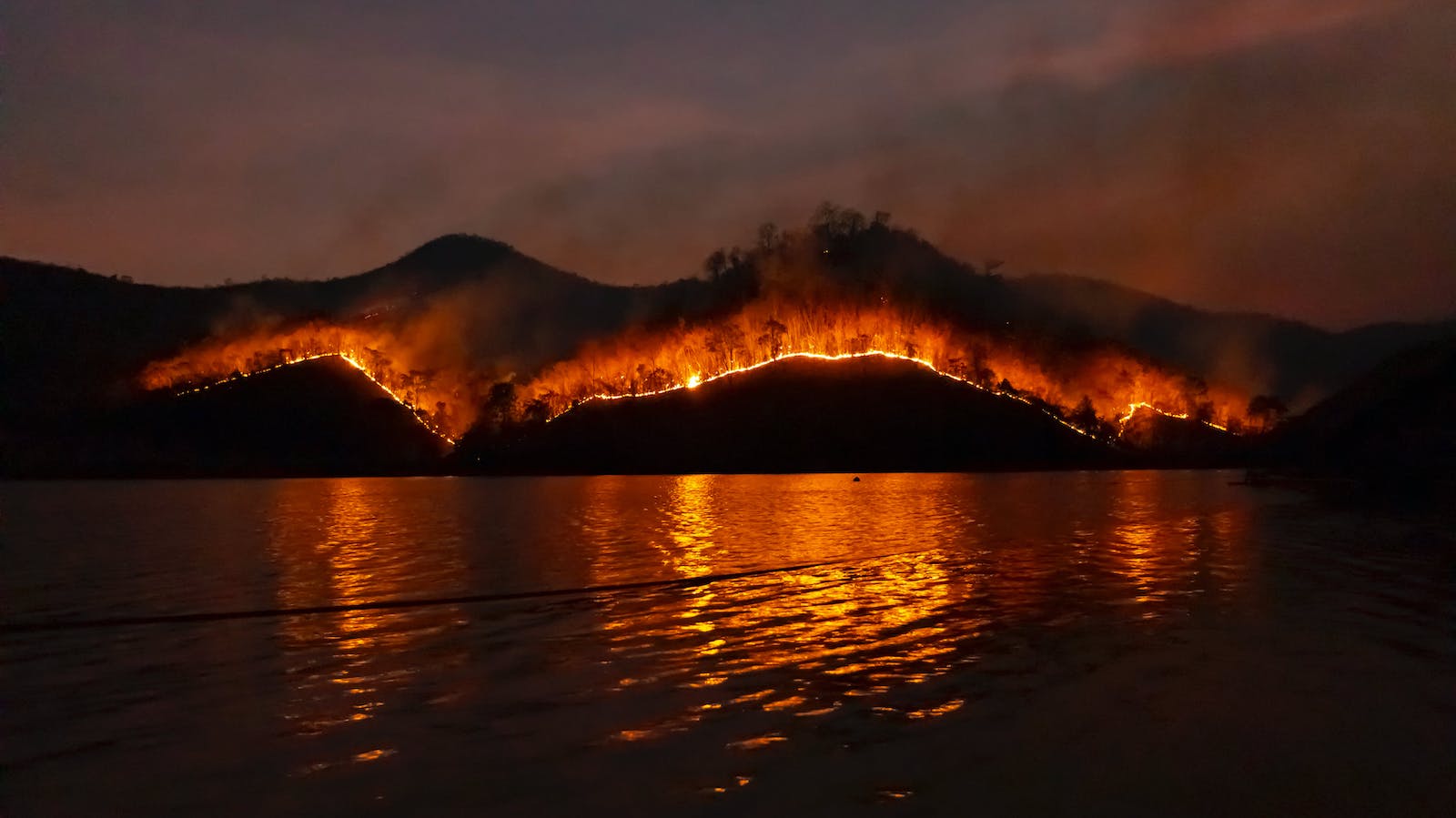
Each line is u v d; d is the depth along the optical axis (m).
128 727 12.67
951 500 60.59
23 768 11.15
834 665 15.26
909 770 10.52
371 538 37.56
